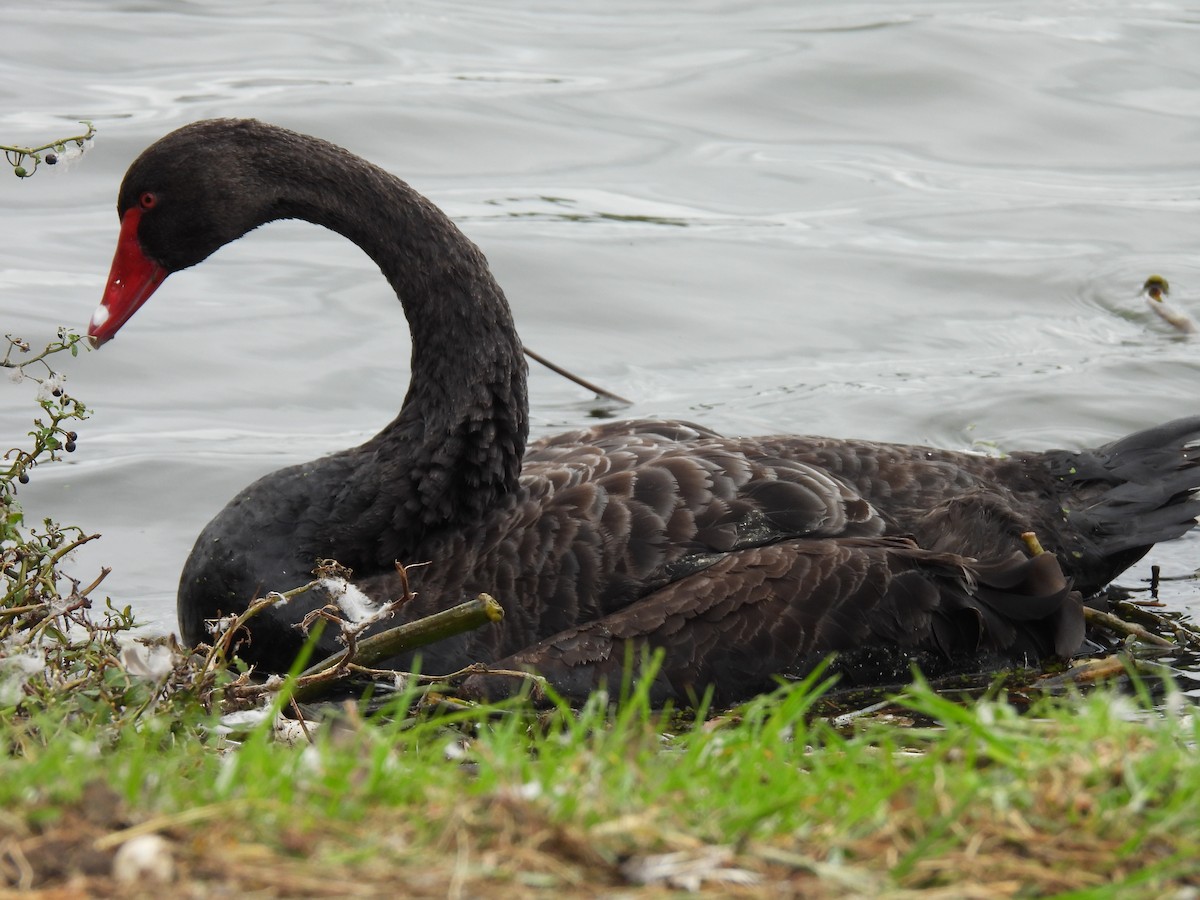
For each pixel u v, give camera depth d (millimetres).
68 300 16797
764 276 18016
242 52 24516
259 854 5043
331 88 22594
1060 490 11617
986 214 19734
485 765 5898
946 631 10203
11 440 14125
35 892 4773
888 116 22672
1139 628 10977
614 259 18219
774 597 9844
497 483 10820
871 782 5836
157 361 15883
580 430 12062
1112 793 5586
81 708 7637
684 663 9656
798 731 6625
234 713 8320
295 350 16266
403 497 10703
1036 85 23469
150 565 12344
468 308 10922
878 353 16484
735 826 5422
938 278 18125
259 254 18734
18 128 20531
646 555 9977
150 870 4867
